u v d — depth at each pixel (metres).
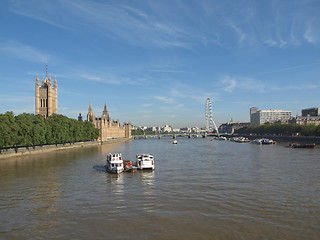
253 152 135.62
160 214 38.03
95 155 125.12
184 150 160.25
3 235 31.61
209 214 37.78
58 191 52.03
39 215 38.22
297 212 38.19
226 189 52.00
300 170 73.88
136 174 70.94
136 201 44.62
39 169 80.00
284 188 52.41
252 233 31.45
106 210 40.09
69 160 103.31
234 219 35.75
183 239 30.20
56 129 159.88
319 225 33.53
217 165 86.50
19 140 121.06
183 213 38.31
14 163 93.88
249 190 51.00
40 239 30.53
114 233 31.92
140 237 30.80
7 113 118.69
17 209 40.94
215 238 30.36
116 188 54.38
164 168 81.44
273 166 82.06
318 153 125.00
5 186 56.53
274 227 33.03
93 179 64.25
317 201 43.44
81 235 31.47
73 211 39.81
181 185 56.22
